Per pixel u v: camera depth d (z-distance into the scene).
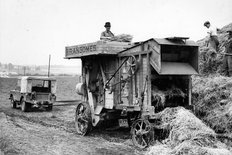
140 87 10.84
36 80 22.05
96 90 13.62
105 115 12.88
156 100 10.71
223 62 12.70
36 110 22.66
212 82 11.52
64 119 17.81
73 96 34.75
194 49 10.95
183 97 10.97
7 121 15.23
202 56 14.17
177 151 8.65
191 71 10.77
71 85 45.38
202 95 11.32
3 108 23.73
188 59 11.21
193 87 12.05
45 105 22.03
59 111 22.09
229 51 12.64
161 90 11.02
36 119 17.55
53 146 10.60
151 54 10.39
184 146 8.66
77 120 13.45
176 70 10.53
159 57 10.03
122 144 11.09
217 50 13.99
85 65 14.02
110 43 12.24
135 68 10.91
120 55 11.94
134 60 10.95
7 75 74.94
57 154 9.60
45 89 23.09
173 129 9.47
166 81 11.32
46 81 22.83
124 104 11.74
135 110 10.94
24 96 21.70
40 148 10.26
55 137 12.16
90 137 12.41
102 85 13.32
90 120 12.84
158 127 10.02
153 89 10.87
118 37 12.97
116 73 12.23
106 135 12.84
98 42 12.12
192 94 11.68
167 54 10.86
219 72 12.98
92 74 13.66
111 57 12.70
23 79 22.20
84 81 14.21
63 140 11.66
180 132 9.21
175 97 11.19
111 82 12.52
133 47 11.32
